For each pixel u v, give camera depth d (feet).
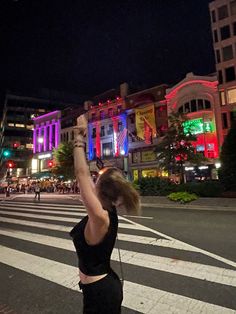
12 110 292.20
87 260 6.95
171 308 13.24
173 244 25.00
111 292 6.87
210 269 18.19
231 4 125.80
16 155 276.00
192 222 36.14
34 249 25.17
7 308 13.88
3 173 280.51
